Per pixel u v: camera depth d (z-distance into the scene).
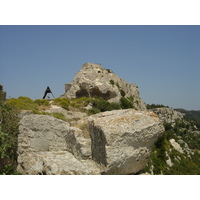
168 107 141.12
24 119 11.45
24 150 11.08
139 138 8.38
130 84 64.50
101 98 46.47
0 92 31.53
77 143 10.02
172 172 29.78
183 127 126.44
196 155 57.06
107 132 7.95
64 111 27.27
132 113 9.83
